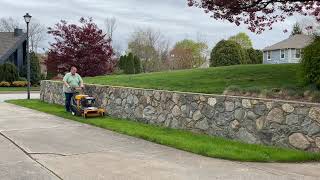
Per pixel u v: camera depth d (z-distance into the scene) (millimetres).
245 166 7059
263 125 8586
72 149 8430
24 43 46281
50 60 27047
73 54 26672
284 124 8227
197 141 9000
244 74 13898
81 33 26750
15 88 38719
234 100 9195
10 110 16109
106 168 6926
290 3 12266
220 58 34875
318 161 7367
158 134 9875
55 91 18750
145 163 7266
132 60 46844
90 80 17922
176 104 10773
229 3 11328
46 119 13102
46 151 8211
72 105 13984
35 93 33281
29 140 9367
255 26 12578
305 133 7883
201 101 10023
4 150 8312
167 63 63750
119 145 8867
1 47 44312
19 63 45188
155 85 13383
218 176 6438
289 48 53344
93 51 26875
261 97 9586
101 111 13484
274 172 6664
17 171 6715
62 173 6602
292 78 11945
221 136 9492
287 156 7480
